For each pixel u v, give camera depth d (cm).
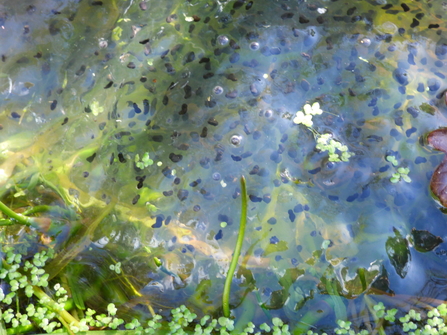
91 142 38
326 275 35
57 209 36
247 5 40
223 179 37
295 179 37
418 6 40
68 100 39
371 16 40
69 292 35
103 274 36
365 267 35
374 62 38
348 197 36
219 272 35
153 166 37
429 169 36
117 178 37
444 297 34
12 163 37
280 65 39
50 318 35
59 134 38
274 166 37
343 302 35
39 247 36
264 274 35
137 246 36
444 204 36
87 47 40
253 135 37
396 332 34
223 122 38
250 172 37
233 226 36
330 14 40
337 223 36
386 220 36
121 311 35
